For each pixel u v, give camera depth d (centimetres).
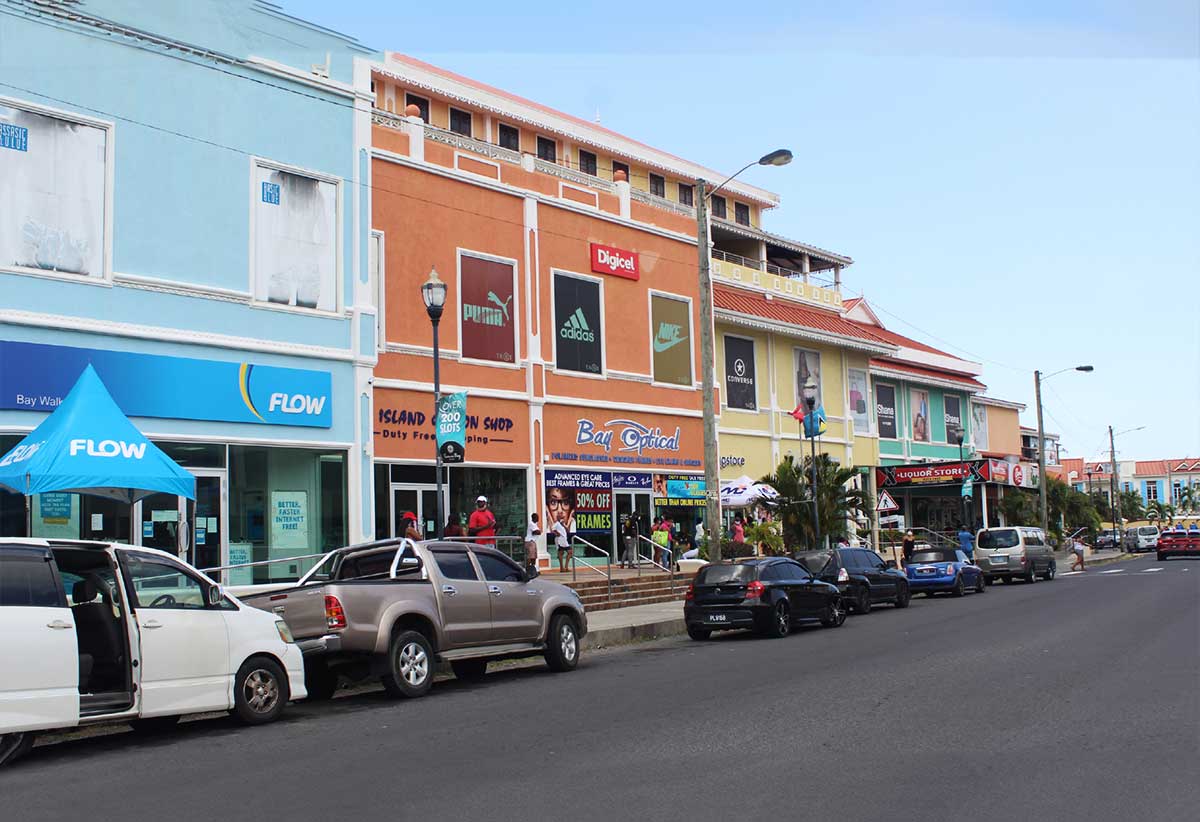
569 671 1582
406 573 1430
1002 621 2117
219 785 838
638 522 3141
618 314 3147
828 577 2442
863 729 993
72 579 1188
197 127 1934
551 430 2878
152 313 1839
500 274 2767
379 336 2442
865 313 5031
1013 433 6334
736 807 720
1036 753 873
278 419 2003
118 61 1831
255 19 2044
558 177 2997
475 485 2670
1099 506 9725
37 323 1689
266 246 2027
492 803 745
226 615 1134
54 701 955
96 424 1463
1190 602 2397
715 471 2458
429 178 2602
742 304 3872
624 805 731
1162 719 1010
